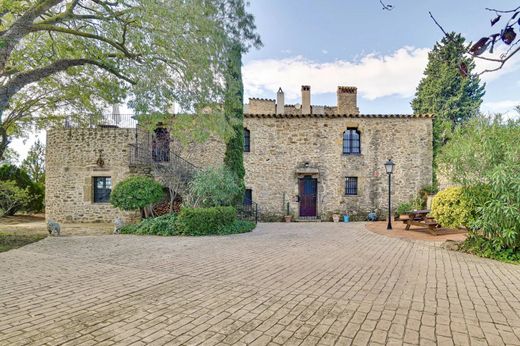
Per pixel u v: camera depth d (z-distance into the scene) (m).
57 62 7.79
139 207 10.71
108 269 5.43
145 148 13.33
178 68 8.50
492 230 6.34
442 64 22.16
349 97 16.19
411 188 14.73
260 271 5.30
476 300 3.85
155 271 5.30
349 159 14.83
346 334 2.92
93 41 8.54
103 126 13.16
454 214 6.95
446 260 6.16
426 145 14.84
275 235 9.78
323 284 4.54
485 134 6.72
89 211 13.09
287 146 14.80
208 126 9.16
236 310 3.53
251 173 14.64
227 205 11.52
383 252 7.00
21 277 4.90
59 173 13.38
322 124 14.87
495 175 5.96
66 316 3.35
